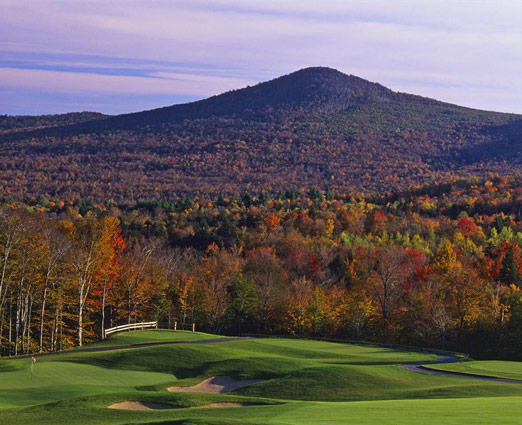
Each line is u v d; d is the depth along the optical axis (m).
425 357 65.19
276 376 49.78
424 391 42.09
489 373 51.16
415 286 104.69
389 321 92.75
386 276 98.56
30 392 39.81
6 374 47.56
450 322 85.12
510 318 82.81
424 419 27.86
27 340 74.19
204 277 110.94
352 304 92.75
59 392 39.88
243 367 51.19
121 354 55.44
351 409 31.95
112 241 96.00
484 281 98.50
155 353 55.78
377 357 64.38
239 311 99.25
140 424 28.47
